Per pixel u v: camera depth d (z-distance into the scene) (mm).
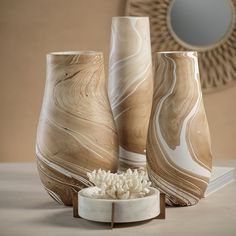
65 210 1078
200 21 3025
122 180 968
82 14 3102
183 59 1051
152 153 1064
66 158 1052
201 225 970
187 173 1053
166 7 3033
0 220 1019
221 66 3031
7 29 3141
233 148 3080
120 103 1196
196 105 1060
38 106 3168
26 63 3152
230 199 1147
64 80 1047
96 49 3111
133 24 1188
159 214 1007
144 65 1199
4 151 3193
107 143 1063
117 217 940
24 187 1276
